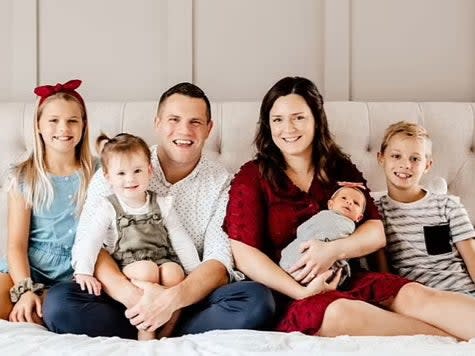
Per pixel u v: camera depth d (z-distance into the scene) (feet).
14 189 6.30
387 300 5.44
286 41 8.27
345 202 6.03
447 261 6.22
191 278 5.58
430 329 5.11
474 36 8.28
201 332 5.41
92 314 5.32
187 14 8.18
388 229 6.41
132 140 5.92
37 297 5.71
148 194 6.04
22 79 8.16
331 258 5.67
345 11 8.18
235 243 5.97
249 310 5.26
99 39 8.23
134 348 4.62
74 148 6.50
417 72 8.30
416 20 8.30
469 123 7.52
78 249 5.69
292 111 6.15
